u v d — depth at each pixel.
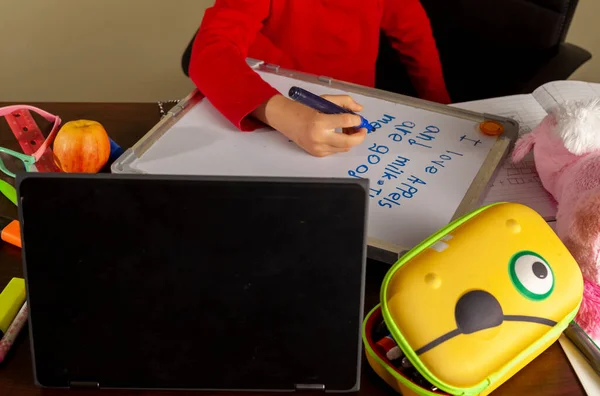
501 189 0.73
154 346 0.50
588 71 1.67
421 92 1.17
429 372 0.49
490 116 0.81
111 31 1.61
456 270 0.52
